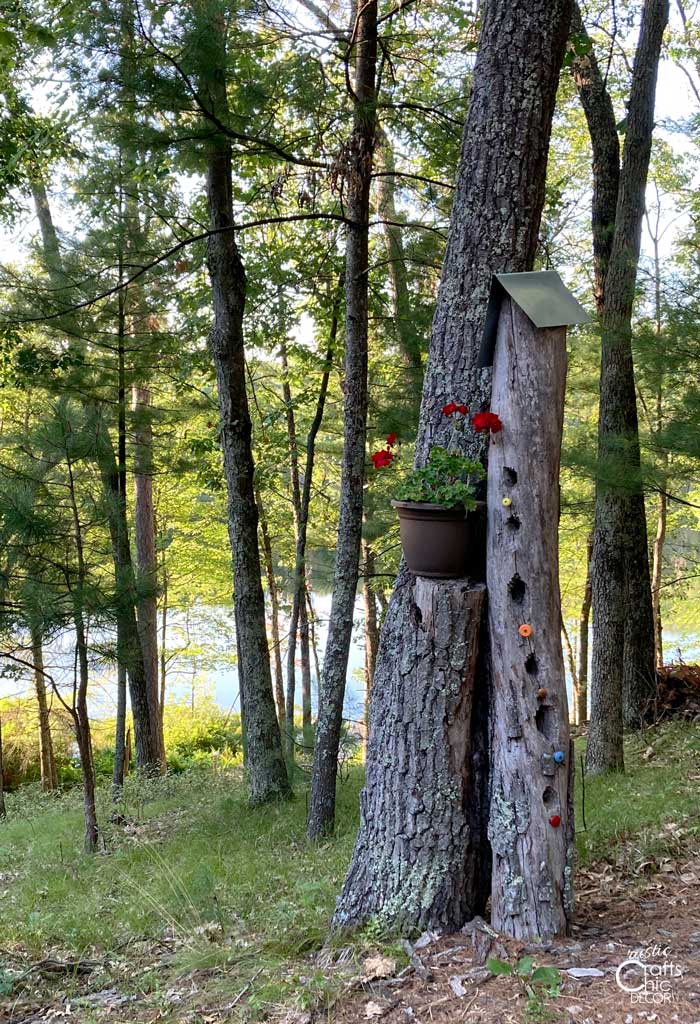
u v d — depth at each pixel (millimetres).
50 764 14305
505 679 3318
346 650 6809
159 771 11844
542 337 3275
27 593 6359
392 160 10703
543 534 3311
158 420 10656
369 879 3619
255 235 11328
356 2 7059
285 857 6031
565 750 3305
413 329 9648
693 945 3129
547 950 3162
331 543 14008
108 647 7016
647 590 9344
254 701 8523
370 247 12086
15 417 12688
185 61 5676
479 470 3430
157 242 9703
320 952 3490
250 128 6914
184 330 10328
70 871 6590
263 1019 2977
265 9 6008
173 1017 3131
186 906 4738
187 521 16891
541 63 3670
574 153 14680
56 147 9562
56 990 3717
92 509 6809
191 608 19250
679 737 8430
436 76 8281
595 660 7418
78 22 5664
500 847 3324
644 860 4305
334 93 7008
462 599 3459
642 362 5934
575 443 7051
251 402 14141
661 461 6293
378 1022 2820
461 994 2914
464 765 3516
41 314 9016
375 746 3680
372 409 10172
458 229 3773
